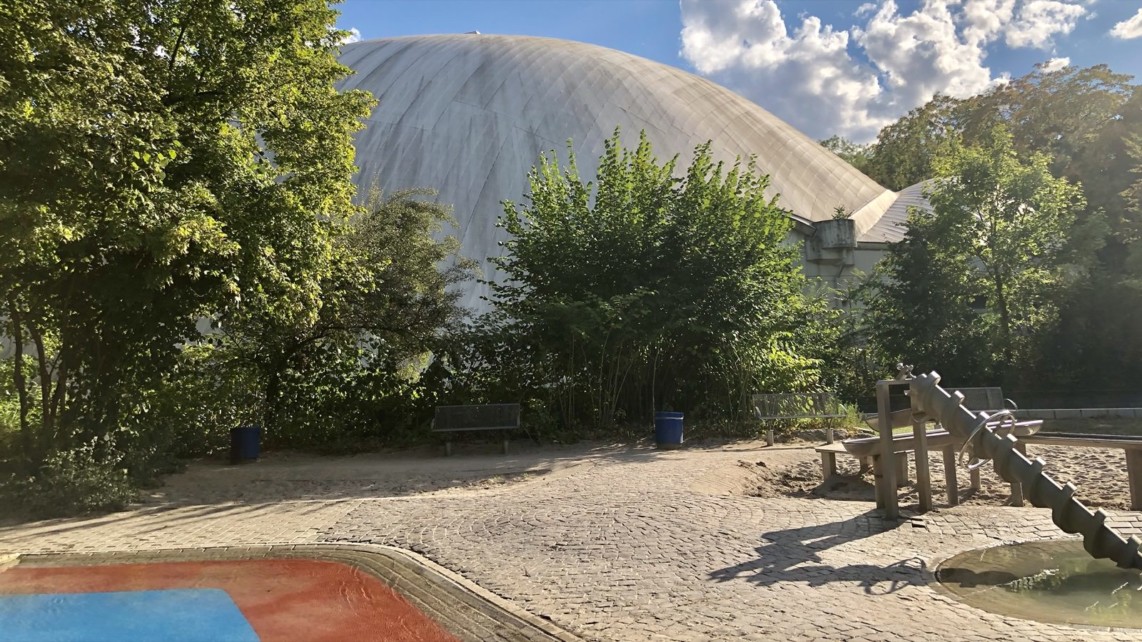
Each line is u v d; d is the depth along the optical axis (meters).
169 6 10.43
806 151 41.12
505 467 11.74
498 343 15.92
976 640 3.76
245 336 14.80
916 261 19.84
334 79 13.02
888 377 20.08
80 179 7.75
